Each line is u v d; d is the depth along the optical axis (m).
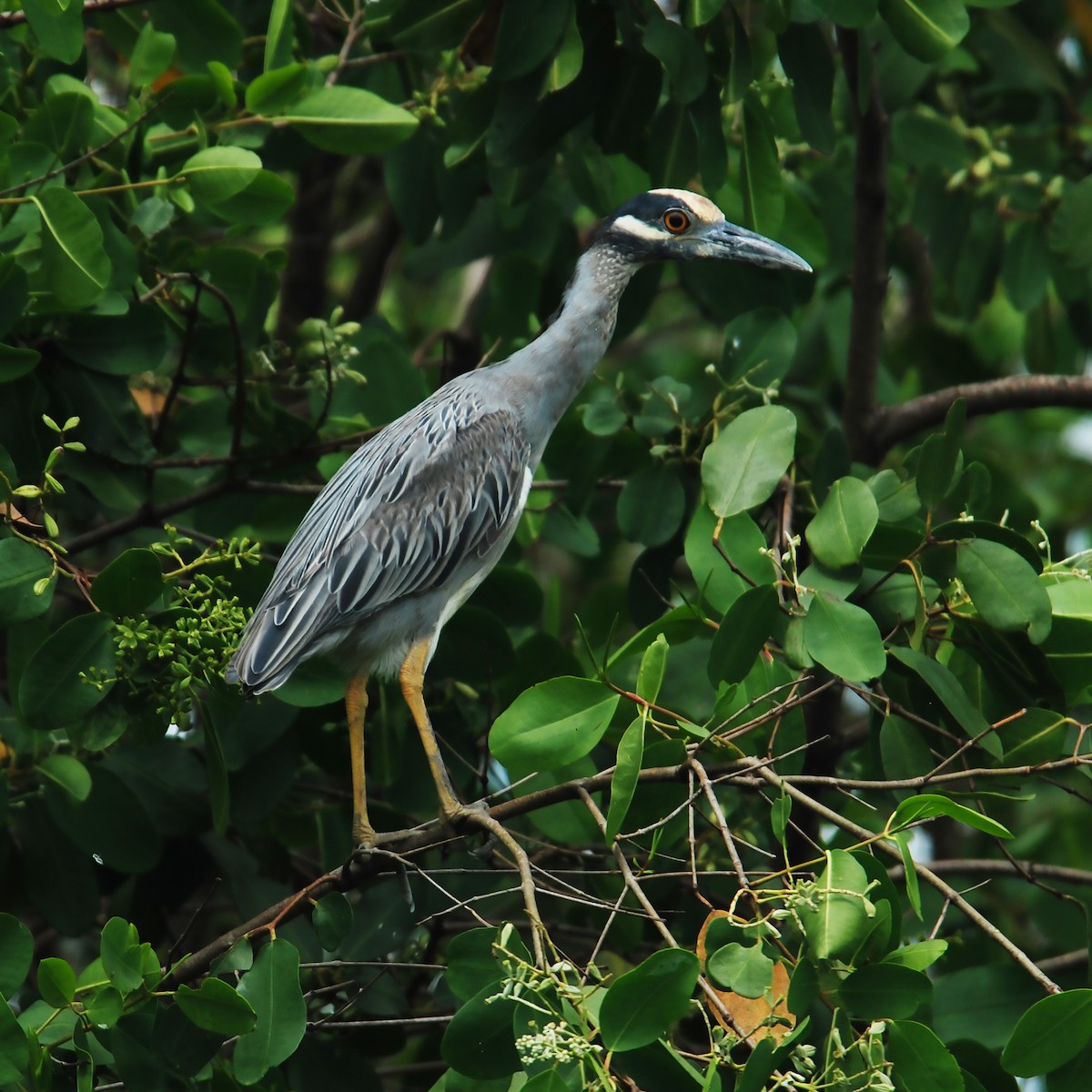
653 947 9.77
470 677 10.02
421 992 10.58
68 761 9.02
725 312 11.52
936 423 11.62
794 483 9.92
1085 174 12.88
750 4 11.44
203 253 9.95
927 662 7.98
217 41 9.95
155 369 9.74
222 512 11.05
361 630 9.80
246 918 9.37
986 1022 8.54
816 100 9.74
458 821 8.41
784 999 6.52
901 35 9.20
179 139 9.81
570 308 10.75
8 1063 6.94
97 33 11.73
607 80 9.88
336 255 17.31
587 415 10.24
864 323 11.45
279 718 9.79
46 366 9.52
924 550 8.21
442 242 12.74
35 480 9.13
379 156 14.79
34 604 8.09
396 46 9.76
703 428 10.09
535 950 6.64
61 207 8.38
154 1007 7.43
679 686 10.30
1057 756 8.15
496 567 10.60
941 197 12.02
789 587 8.15
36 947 11.78
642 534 9.91
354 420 10.98
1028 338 12.88
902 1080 6.21
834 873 6.40
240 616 8.21
